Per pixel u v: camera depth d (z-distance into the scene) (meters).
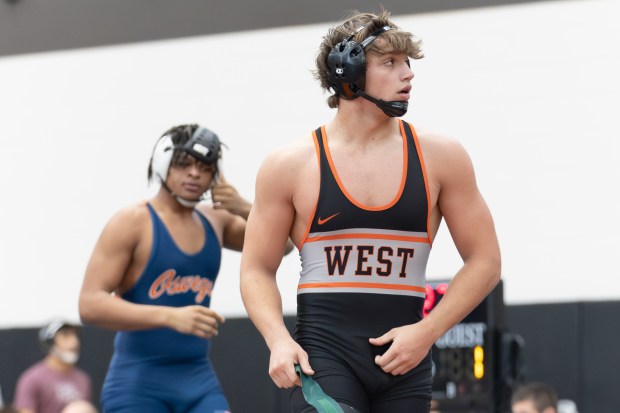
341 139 8.12
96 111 23.97
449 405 14.03
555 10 21.36
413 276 8.02
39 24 24.34
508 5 21.41
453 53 21.77
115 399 11.70
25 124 24.25
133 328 11.36
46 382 18.42
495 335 14.31
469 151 21.55
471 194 8.11
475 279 8.02
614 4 21.11
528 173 21.22
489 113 21.52
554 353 20.22
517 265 21.06
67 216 23.81
